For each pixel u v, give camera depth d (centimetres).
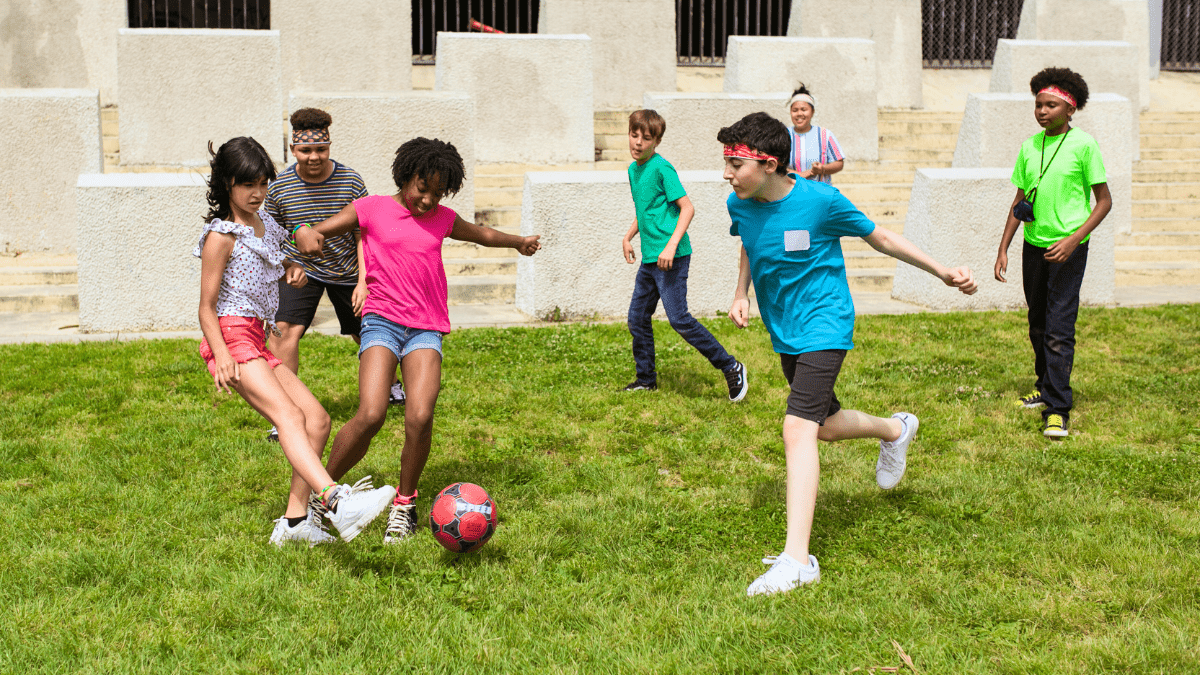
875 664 337
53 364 721
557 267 944
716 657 343
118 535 435
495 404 653
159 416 609
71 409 617
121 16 1372
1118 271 1192
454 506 404
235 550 422
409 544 429
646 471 535
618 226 955
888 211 1290
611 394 679
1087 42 1488
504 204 1216
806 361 416
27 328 876
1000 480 517
